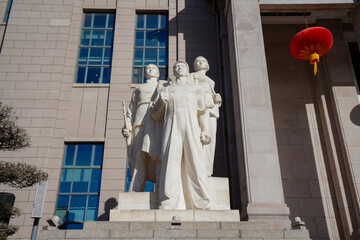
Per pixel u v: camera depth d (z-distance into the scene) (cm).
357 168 1393
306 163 1505
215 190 946
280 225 1030
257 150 1156
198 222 764
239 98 1245
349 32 1703
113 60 1741
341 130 1471
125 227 747
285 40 1728
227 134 1557
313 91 1639
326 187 1463
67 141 1574
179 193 880
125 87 1684
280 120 1580
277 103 1612
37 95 1631
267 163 1138
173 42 1800
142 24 1873
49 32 1778
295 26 1750
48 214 1424
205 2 1891
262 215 1054
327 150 1522
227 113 1534
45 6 1838
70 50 1766
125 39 1795
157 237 701
